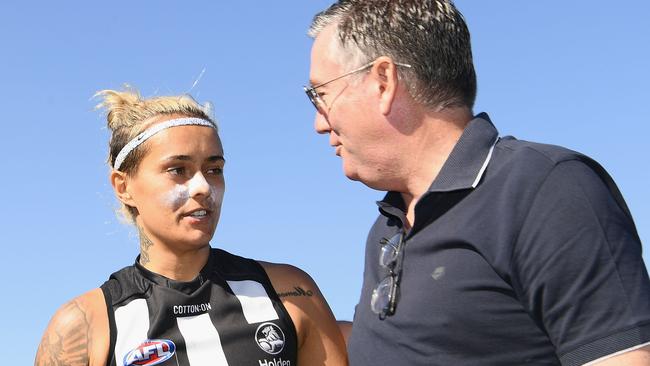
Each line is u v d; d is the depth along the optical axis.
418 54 2.24
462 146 2.19
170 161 2.95
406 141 2.29
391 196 2.51
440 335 2.08
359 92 2.32
